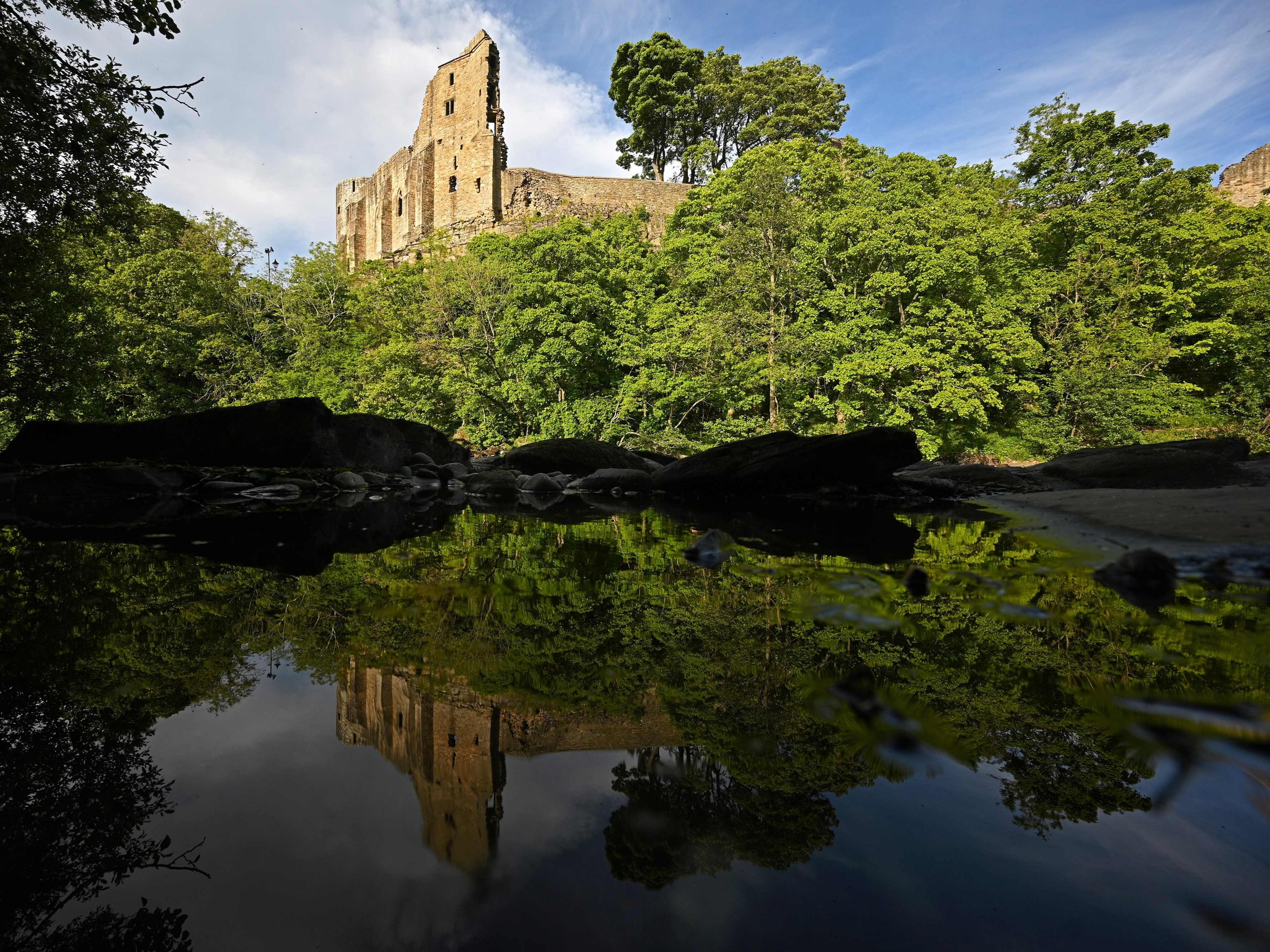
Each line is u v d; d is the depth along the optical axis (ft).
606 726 3.97
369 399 73.00
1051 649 5.04
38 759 3.66
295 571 9.61
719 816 2.97
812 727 3.77
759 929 2.22
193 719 4.22
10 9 19.35
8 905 2.45
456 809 3.07
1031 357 67.72
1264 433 68.13
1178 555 8.92
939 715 3.81
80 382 38.09
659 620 6.41
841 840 2.66
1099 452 29.35
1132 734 3.45
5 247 28.14
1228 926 2.07
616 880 2.54
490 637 5.97
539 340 69.41
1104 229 79.30
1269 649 4.94
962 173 93.86
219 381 81.51
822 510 20.27
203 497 23.57
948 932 2.14
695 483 28.19
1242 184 116.88
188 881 2.58
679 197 122.83
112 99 22.75
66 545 12.09
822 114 121.60
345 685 4.81
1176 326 81.10
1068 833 2.60
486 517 18.42
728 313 70.03
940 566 9.12
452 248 119.55
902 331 66.85
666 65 134.21
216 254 87.45
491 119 129.39
